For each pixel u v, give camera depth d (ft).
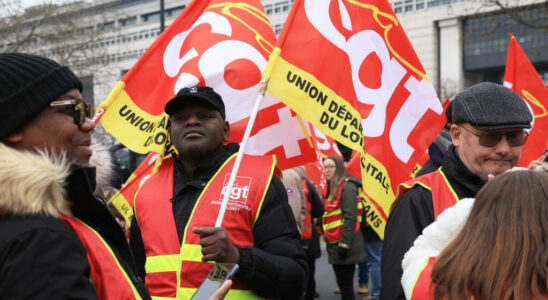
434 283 4.90
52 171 4.42
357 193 18.98
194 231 7.51
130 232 9.29
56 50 80.38
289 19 10.20
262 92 9.43
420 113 10.87
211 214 8.50
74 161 4.86
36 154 4.61
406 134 10.75
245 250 7.94
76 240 4.44
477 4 114.93
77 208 4.96
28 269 3.99
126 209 11.53
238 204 8.52
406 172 10.63
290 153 11.00
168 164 9.62
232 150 9.48
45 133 4.70
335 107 10.25
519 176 4.80
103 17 88.07
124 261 5.20
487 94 7.67
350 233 18.62
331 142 24.22
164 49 10.98
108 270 4.77
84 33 81.20
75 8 79.77
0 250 4.07
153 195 9.08
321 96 10.18
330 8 10.62
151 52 10.84
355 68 10.68
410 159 10.67
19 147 4.62
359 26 10.81
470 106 7.68
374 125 10.61
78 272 4.21
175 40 11.12
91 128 5.13
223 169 8.95
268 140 10.93
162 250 8.52
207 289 5.83
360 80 10.68
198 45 10.96
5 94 4.46
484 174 7.69
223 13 11.21
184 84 10.68
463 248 4.71
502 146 7.59
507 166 7.71
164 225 8.66
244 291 8.21
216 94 9.15
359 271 22.93
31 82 4.57
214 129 8.91
